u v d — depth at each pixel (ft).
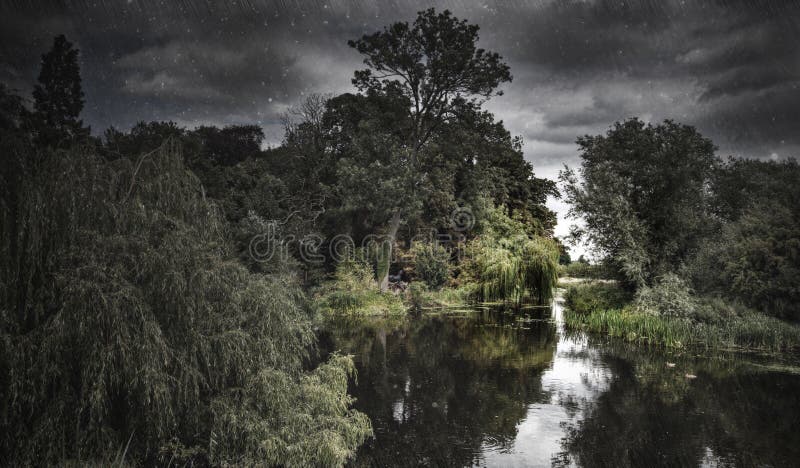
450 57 85.10
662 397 33.86
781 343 50.31
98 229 20.85
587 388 35.94
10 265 18.72
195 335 21.12
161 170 24.20
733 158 88.89
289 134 109.81
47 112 69.67
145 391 18.83
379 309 77.20
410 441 26.13
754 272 57.31
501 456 24.23
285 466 20.79
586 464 23.38
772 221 60.03
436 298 90.27
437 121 91.45
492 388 36.01
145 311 19.66
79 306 18.33
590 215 67.31
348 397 25.22
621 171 67.62
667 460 23.80
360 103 95.50
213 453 21.02
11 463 18.03
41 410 18.88
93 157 22.15
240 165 108.06
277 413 22.18
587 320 64.28
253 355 22.80
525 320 70.08
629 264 62.95
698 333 53.72
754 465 23.21
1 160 19.29
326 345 51.49
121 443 20.42
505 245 93.50
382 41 87.97
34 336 18.40
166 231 22.50
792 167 95.25
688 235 68.18
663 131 67.72
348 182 84.64
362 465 23.15
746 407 31.76
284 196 97.14
